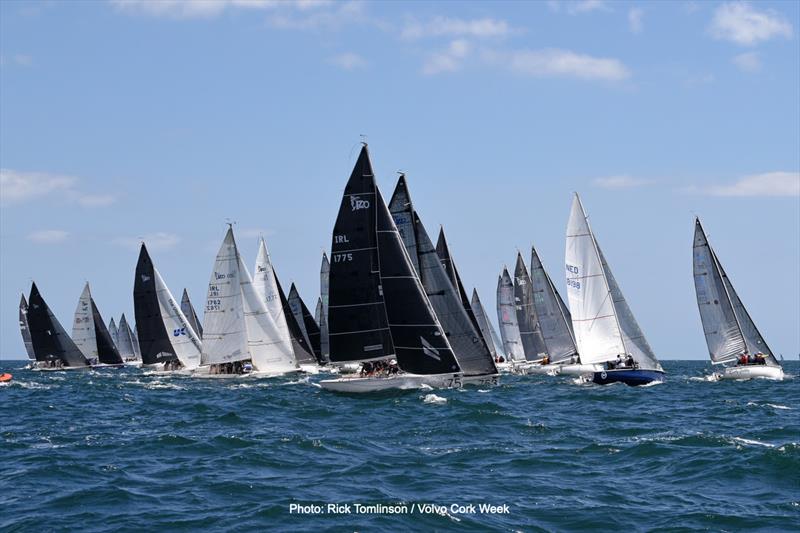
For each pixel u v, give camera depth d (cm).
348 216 14812
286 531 5906
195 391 18288
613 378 17750
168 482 7469
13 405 15500
